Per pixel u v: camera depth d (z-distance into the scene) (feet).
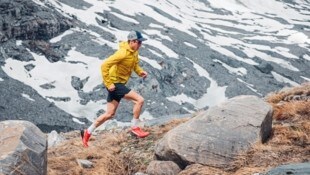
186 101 283.38
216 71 333.21
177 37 385.09
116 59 26.22
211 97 295.69
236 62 362.33
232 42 423.23
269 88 329.52
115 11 404.98
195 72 320.91
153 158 23.59
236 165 20.59
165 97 279.28
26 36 309.42
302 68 388.16
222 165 20.85
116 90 27.07
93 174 23.58
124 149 26.55
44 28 319.06
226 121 22.33
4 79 256.32
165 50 342.03
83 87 274.57
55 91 263.90
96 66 297.53
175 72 310.24
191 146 21.44
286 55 409.28
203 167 20.70
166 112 260.83
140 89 277.03
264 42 444.96
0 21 302.66
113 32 357.41
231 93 303.27
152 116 253.44
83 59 304.91
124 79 27.25
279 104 29.17
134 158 24.70
